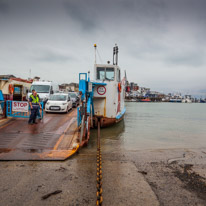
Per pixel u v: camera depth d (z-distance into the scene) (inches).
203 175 182.1
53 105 518.0
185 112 1360.7
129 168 193.8
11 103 398.3
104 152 266.2
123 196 136.0
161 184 158.4
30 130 319.3
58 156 210.5
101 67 457.1
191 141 391.5
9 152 218.8
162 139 403.2
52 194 134.2
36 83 675.4
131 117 882.8
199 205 128.0
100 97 447.8
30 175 163.9
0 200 124.6
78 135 299.4
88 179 160.4
